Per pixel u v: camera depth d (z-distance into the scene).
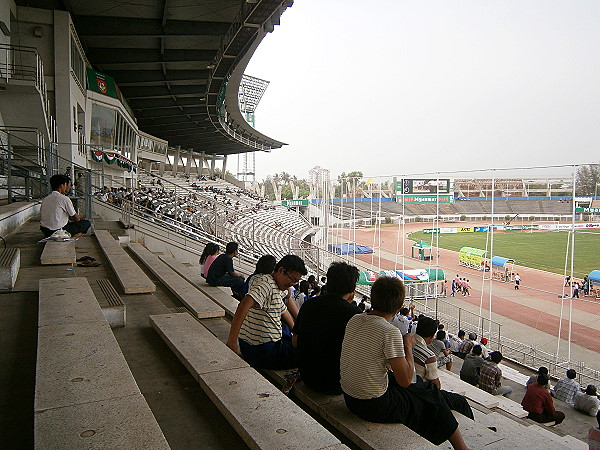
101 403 2.61
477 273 34.31
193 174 77.94
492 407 6.83
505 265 31.89
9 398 2.96
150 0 23.62
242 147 80.56
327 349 3.60
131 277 6.74
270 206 62.25
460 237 58.38
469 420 4.27
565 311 22.36
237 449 2.70
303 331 3.73
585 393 9.76
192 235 16.94
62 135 21.89
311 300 3.81
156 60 32.03
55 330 3.74
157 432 2.35
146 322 5.17
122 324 4.97
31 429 2.61
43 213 8.74
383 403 3.15
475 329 18.33
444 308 22.81
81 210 16.50
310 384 3.73
